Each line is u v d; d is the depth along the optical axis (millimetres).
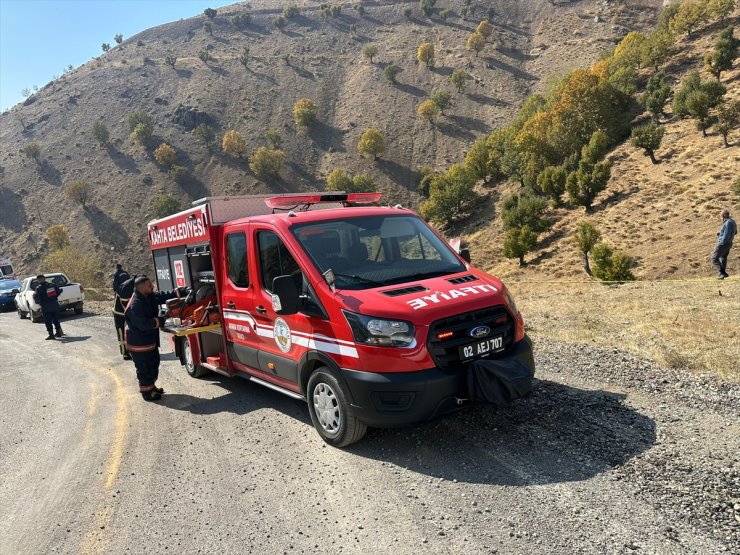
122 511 4273
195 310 7215
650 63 90375
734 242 31984
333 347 4695
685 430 4367
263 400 6852
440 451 4555
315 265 5008
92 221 129875
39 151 156875
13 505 4660
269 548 3461
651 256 37406
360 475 4332
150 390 7504
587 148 65125
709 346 6895
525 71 161375
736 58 73938
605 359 6770
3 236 130250
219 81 183250
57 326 15492
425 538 3322
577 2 191375
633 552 2922
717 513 3188
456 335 4375
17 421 7355
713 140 54281
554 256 49000
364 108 161875
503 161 87688
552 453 4238
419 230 5738
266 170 139750
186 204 134125
